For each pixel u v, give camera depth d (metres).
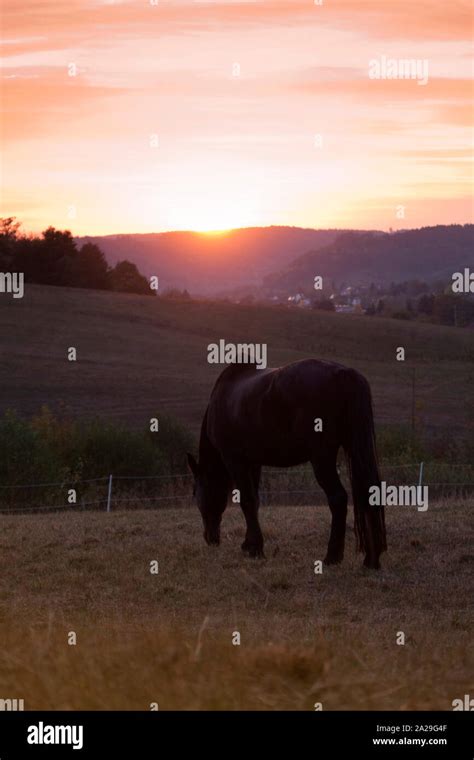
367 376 76.38
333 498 11.83
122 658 5.96
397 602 10.30
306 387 11.70
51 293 99.56
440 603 10.24
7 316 86.00
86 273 126.44
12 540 14.84
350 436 11.53
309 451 11.77
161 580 11.67
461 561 12.27
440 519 15.23
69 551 13.76
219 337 89.50
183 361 75.69
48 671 5.59
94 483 32.09
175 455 36.91
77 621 9.02
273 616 9.56
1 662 5.86
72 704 5.10
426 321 146.25
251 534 13.07
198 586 11.30
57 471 29.78
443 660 6.42
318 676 5.63
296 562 12.45
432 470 28.67
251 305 106.06
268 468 29.30
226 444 12.95
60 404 57.25
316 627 8.71
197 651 5.93
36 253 121.88
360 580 11.24
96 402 59.12
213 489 13.88
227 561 12.70
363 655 6.49
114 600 10.62
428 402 64.69
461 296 145.38
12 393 60.41
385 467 28.88
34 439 29.92
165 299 105.12
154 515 18.06
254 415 12.29
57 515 19.11
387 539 13.65
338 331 96.62
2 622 8.60
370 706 5.17
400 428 39.44
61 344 77.50
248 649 6.11
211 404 13.32
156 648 6.25
